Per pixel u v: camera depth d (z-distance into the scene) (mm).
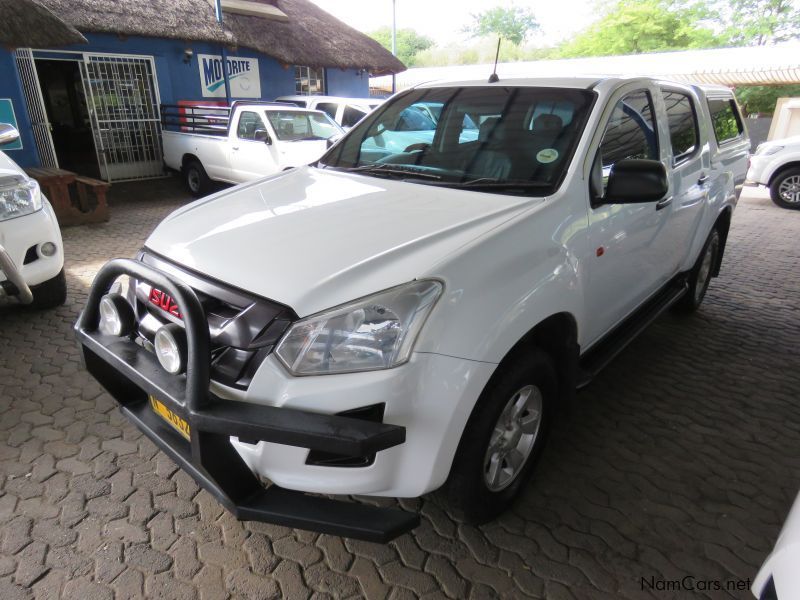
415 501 2467
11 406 3082
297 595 1997
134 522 2297
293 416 1624
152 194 10055
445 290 1779
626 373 3672
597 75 3008
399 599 1995
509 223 2092
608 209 2555
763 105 26219
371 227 2098
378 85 26203
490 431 2008
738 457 2836
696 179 3617
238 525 2305
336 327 1702
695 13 30828
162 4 10820
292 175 3002
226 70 11273
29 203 3855
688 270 4062
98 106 10219
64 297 4445
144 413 2207
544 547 2238
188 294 1724
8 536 2207
